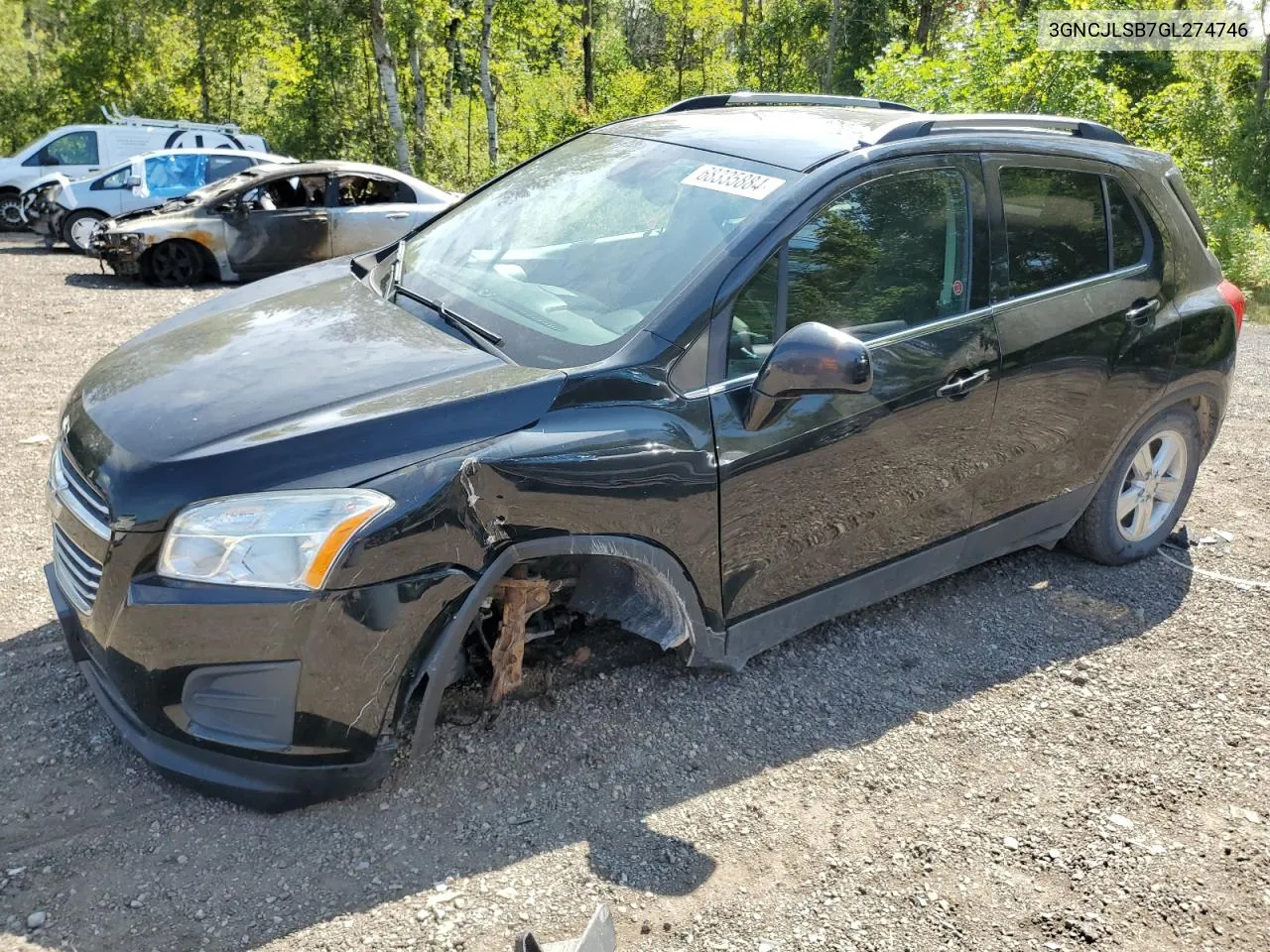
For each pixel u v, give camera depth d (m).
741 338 2.99
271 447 2.45
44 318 9.10
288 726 2.47
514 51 30.91
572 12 32.84
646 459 2.78
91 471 2.54
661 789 2.89
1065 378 3.72
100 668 2.67
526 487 2.62
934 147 3.42
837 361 2.66
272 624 2.38
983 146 3.55
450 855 2.58
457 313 3.18
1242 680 3.65
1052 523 4.05
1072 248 3.79
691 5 38.38
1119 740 3.27
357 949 2.28
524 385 2.71
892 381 3.23
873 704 3.38
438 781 2.83
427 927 2.35
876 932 2.44
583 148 3.96
